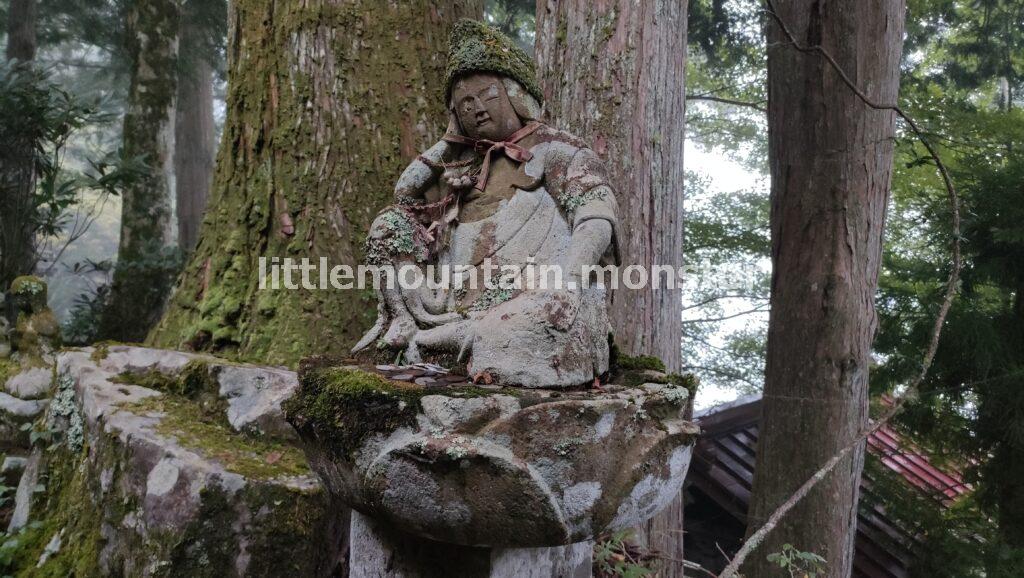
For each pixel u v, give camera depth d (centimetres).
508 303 229
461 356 227
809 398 573
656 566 385
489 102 257
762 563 569
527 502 188
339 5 437
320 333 392
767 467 589
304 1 434
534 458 191
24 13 971
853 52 564
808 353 578
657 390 229
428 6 459
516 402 194
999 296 812
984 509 748
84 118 693
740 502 723
